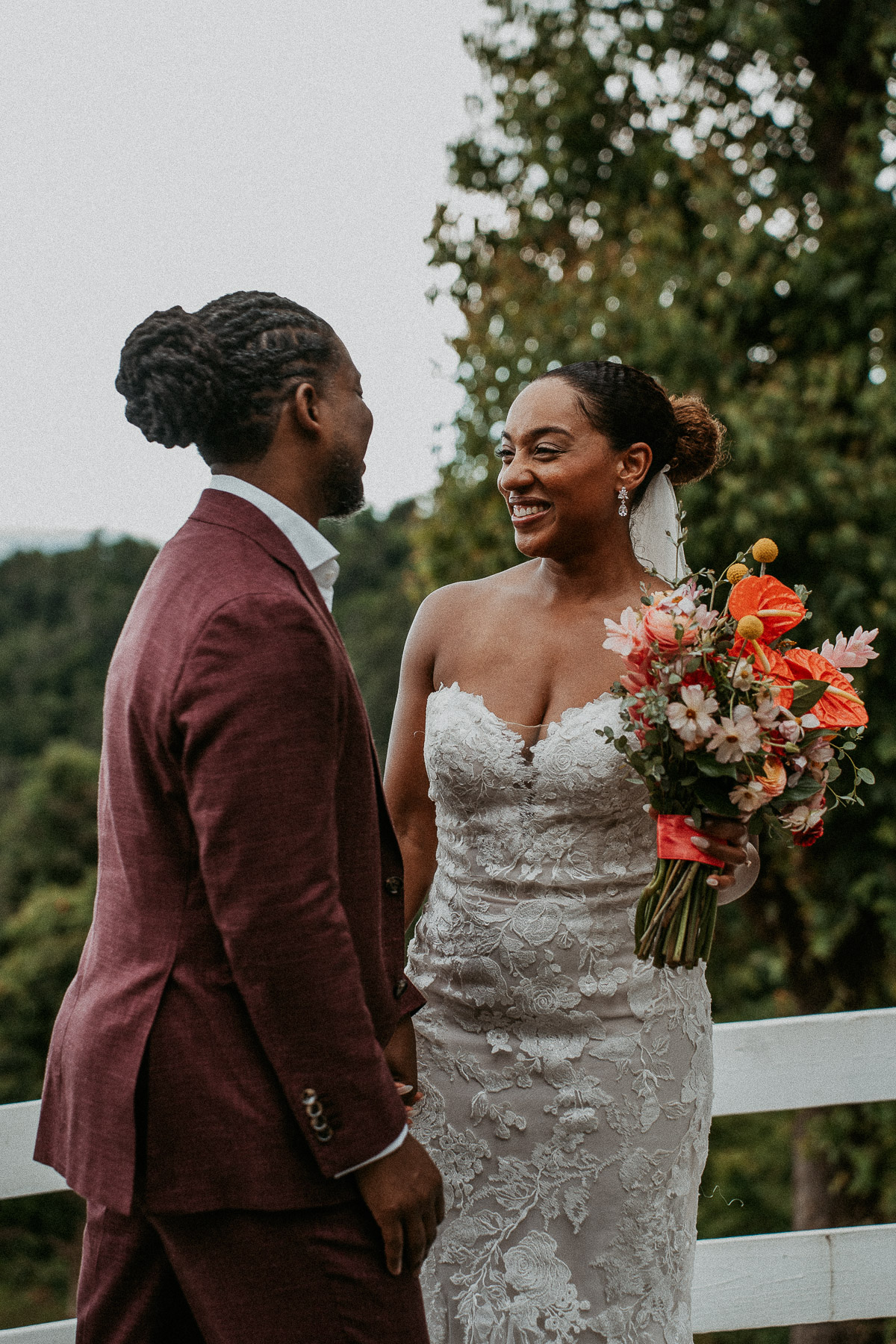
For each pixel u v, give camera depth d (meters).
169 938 1.51
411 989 1.75
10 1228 16.45
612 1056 2.01
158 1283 1.60
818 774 1.86
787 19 7.94
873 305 7.26
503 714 2.12
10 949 21.30
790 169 8.27
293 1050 1.43
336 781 1.57
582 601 2.18
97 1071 1.52
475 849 2.09
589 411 2.08
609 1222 1.99
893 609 6.91
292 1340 1.48
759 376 7.80
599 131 9.70
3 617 42.66
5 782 35.53
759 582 1.88
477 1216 2.04
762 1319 2.55
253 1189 1.45
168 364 1.59
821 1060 2.55
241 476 1.67
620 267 8.27
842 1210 8.02
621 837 2.05
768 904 8.30
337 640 1.60
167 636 1.51
